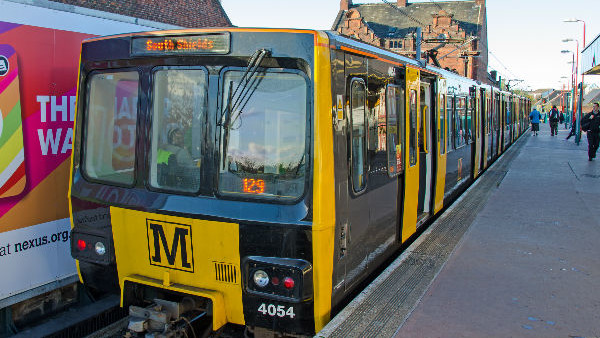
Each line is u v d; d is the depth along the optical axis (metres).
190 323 4.11
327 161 3.68
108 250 4.31
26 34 4.71
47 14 4.89
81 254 4.48
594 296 4.66
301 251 3.62
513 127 25.05
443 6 51.78
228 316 3.88
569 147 21.59
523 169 13.71
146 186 4.10
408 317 4.11
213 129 3.83
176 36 3.92
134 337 4.00
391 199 5.39
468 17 50.16
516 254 5.88
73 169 4.48
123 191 4.20
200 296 3.89
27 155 4.74
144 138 4.09
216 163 3.83
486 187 10.52
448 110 8.76
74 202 4.47
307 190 3.61
